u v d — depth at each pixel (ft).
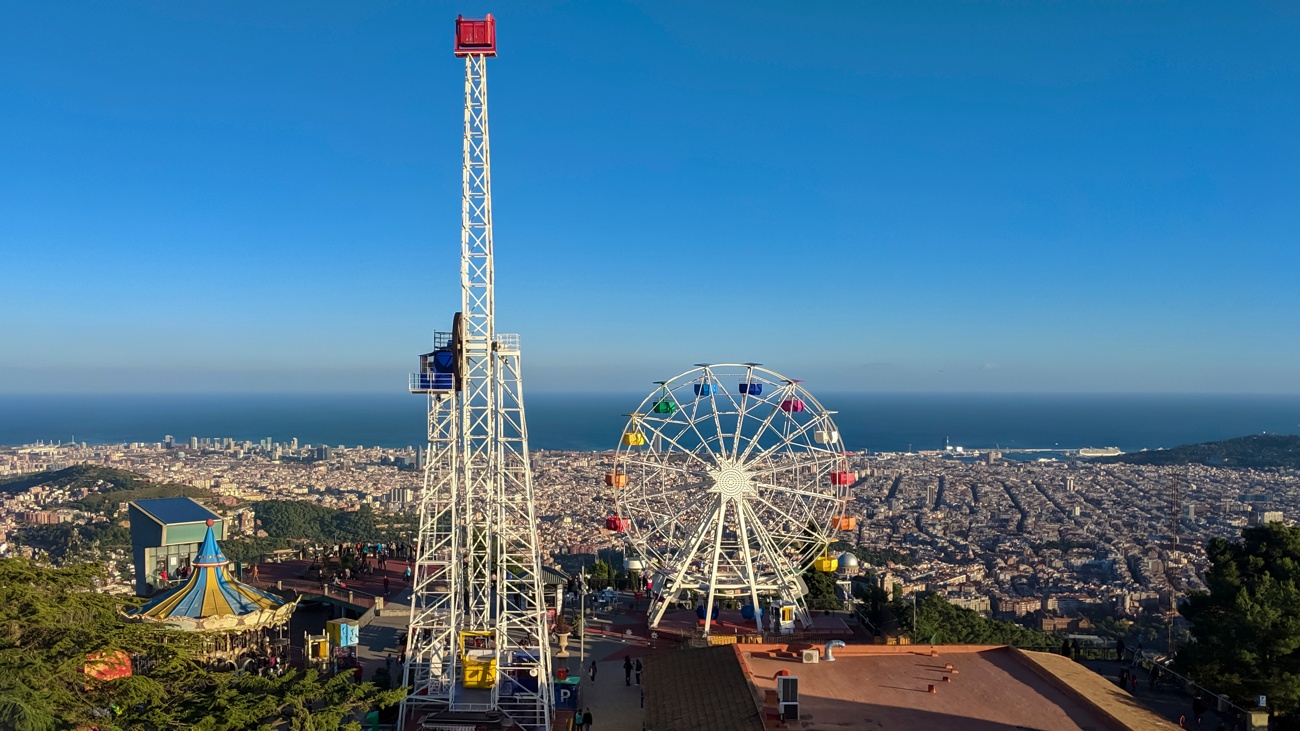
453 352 161.89
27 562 134.21
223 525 249.96
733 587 213.25
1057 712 106.73
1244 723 133.39
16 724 94.17
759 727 98.68
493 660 155.12
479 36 167.02
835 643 132.46
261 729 101.30
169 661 118.83
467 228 165.68
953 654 131.64
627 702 162.09
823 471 230.07
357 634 186.19
